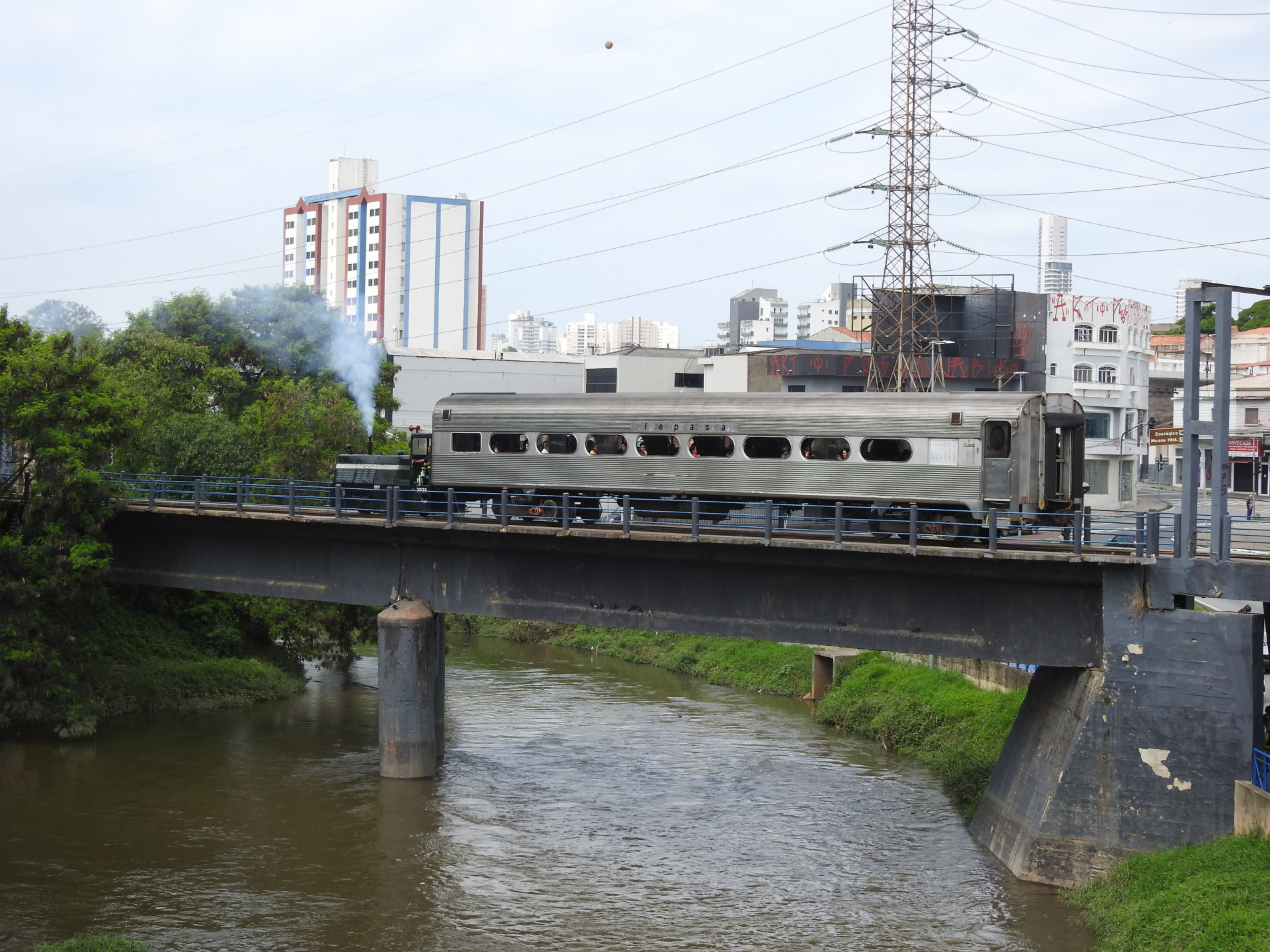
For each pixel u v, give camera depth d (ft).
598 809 118.01
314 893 95.04
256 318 213.66
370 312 549.95
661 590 112.57
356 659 202.80
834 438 118.93
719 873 100.68
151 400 182.39
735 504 124.88
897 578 102.94
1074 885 92.99
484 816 114.93
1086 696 94.53
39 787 121.70
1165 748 91.81
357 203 553.64
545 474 133.69
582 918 91.04
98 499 136.26
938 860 102.89
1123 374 282.56
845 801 121.70
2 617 132.67
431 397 296.51
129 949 79.20
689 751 141.90
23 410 133.18
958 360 272.10
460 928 88.94
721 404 124.77
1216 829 90.27
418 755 125.39
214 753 135.95
